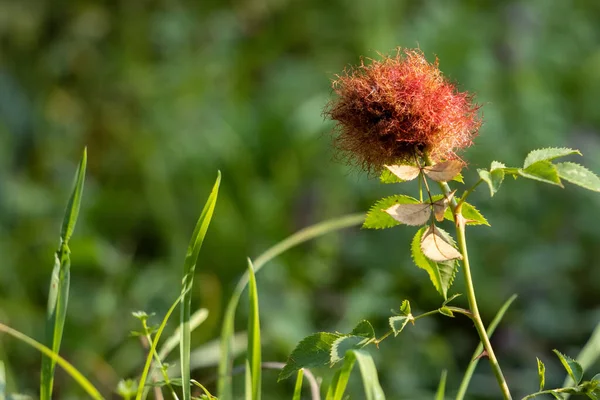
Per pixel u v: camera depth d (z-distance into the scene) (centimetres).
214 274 661
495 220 636
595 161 678
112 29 898
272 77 848
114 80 862
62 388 543
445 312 268
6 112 822
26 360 582
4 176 733
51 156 809
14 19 872
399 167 257
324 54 873
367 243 643
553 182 246
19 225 712
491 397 543
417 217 255
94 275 622
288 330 561
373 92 265
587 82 800
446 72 736
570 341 584
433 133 265
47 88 866
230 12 898
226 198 695
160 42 868
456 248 266
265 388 530
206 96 813
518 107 707
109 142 826
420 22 812
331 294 634
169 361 510
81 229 702
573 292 615
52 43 895
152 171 738
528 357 571
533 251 620
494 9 853
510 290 610
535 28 805
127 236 725
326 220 690
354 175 686
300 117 748
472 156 660
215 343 480
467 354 587
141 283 621
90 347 563
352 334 265
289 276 633
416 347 547
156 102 812
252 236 685
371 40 827
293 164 732
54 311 291
